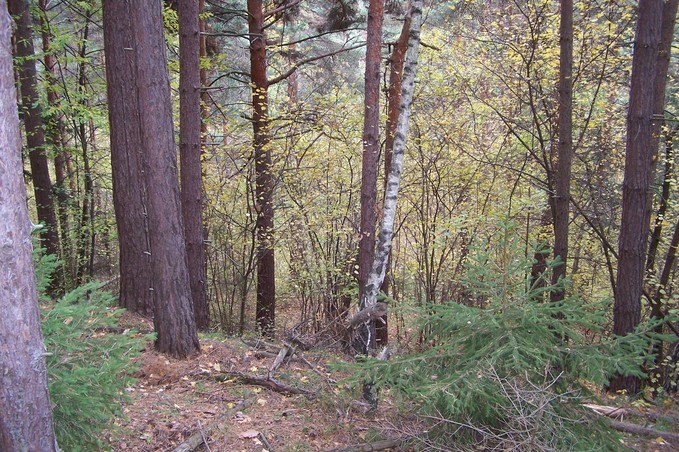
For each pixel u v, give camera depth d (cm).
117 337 376
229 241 1255
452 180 1116
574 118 1023
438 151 1076
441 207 1173
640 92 664
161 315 623
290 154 1102
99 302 382
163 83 579
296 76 1692
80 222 1380
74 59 1074
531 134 1002
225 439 462
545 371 380
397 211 1170
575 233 1160
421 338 515
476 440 414
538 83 959
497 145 1114
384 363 433
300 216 1105
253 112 1117
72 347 332
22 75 1083
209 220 1188
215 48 1547
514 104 1055
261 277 1189
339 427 496
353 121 1063
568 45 755
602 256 1153
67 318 357
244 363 649
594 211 1000
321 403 537
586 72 951
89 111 1055
